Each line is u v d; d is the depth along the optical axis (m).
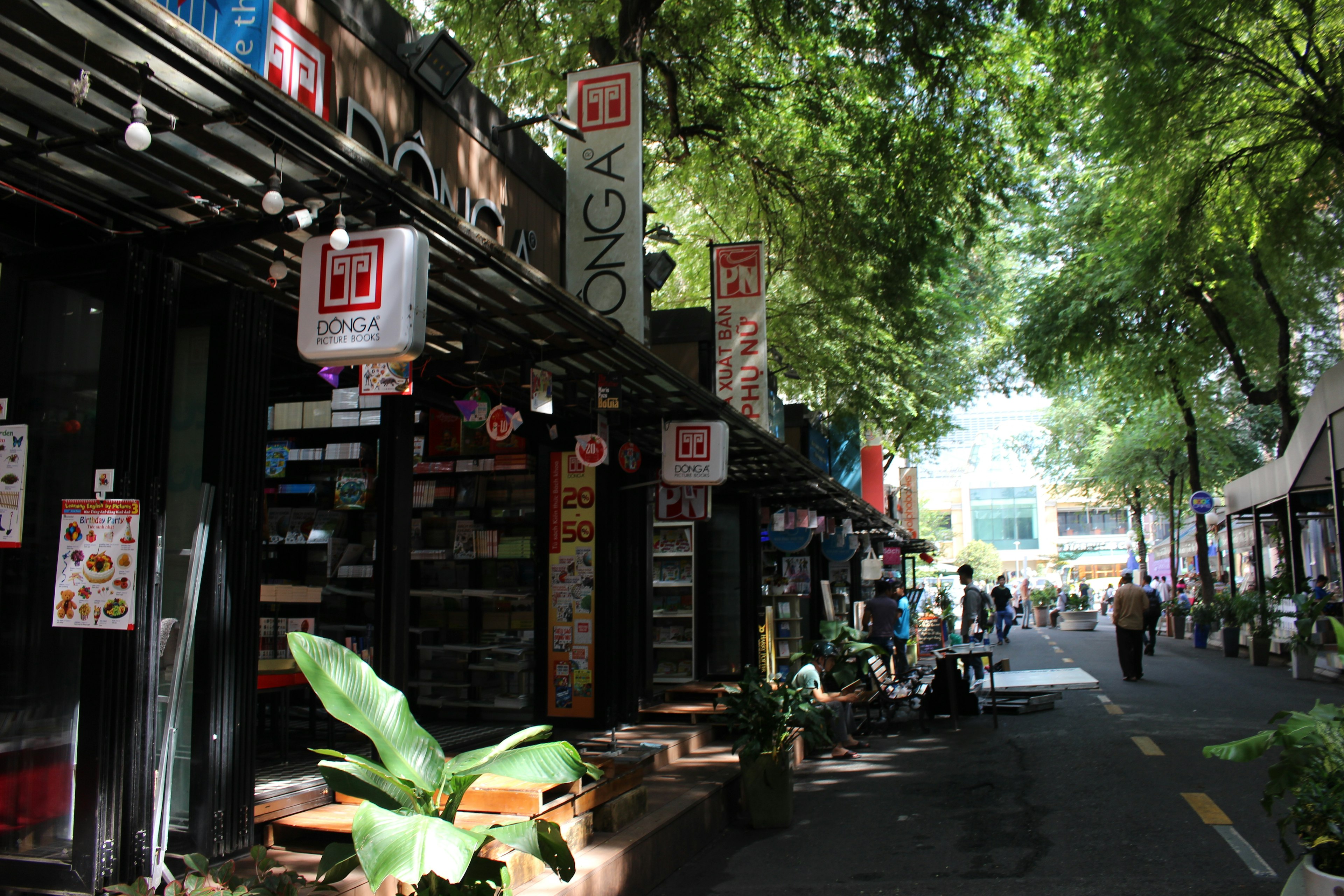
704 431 9.48
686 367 13.88
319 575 8.72
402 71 7.46
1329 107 15.41
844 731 10.95
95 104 3.66
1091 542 86.00
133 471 4.39
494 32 14.49
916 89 14.11
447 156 8.09
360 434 8.93
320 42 6.49
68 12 2.96
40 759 4.33
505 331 6.54
